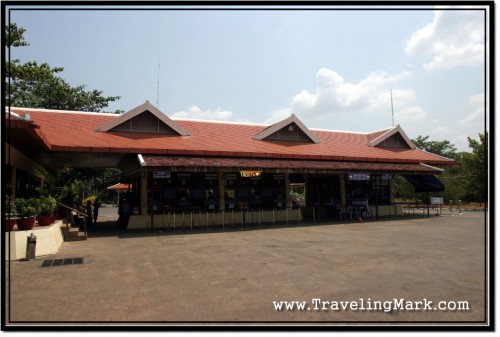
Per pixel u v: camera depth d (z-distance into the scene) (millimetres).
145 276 7973
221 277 7805
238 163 17953
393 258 9695
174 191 19250
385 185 25734
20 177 16234
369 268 8508
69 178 24156
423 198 31359
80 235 14219
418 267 8578
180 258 10055
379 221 20688
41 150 16062
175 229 17656
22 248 10094
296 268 8602
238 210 20406
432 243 12297
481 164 28172
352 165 21031
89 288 7023
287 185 22094
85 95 29672
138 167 17906
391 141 27406
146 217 18250
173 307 5875
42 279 7758
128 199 20125
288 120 23969
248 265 8992
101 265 9203
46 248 10797
